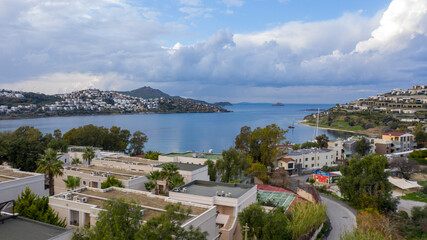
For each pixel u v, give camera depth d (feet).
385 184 200.03
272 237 101.14
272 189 220.02
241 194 137.59
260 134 323.16
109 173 184.96
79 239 79.05
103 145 386.32
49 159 158.61
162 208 110.32
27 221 88.63
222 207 130.00
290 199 185.47
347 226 156.97
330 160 394.11
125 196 125.49
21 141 239.30
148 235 62.64
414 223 167.94
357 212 187.11
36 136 348.59
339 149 421.18
